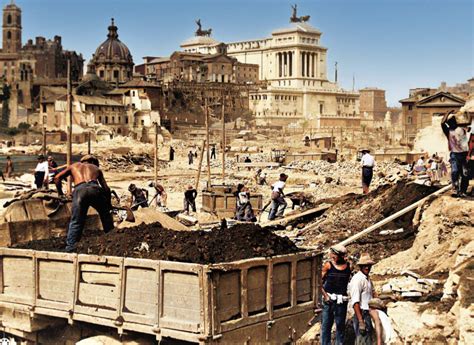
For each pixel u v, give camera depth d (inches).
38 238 816.9
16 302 648.4
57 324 636.7
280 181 1337.4
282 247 646.5
